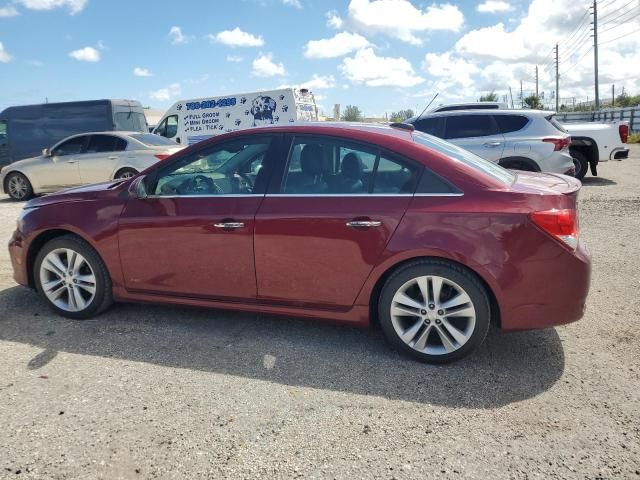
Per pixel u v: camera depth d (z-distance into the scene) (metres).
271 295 3.67
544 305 3.19
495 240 3.16
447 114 10.23
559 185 3.52
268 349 3.65
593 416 2.79
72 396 3.02
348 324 3.59
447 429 2.70
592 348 3.60
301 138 3.68
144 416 2.82
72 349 3.65
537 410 2.86
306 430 2.70
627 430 2.66
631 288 4.77
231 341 3.78
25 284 4.35
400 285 3.37
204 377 3.25
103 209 4.02
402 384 3.16
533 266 3.15
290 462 2.45
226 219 3.64
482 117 10.00
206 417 2.81
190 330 3.97
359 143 3.54
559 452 2.51
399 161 3.44
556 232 3.14
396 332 3.44
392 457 2.48
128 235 3.93
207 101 16.86
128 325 4.07
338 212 3.42
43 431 2.68
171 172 3.95
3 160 16.80
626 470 2.38
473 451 2.52
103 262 4.07
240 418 2.80
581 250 3.25
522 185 3.42
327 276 3.50
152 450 2.54
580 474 2.36
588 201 9.53
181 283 3.88
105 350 3.63
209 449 2.55
